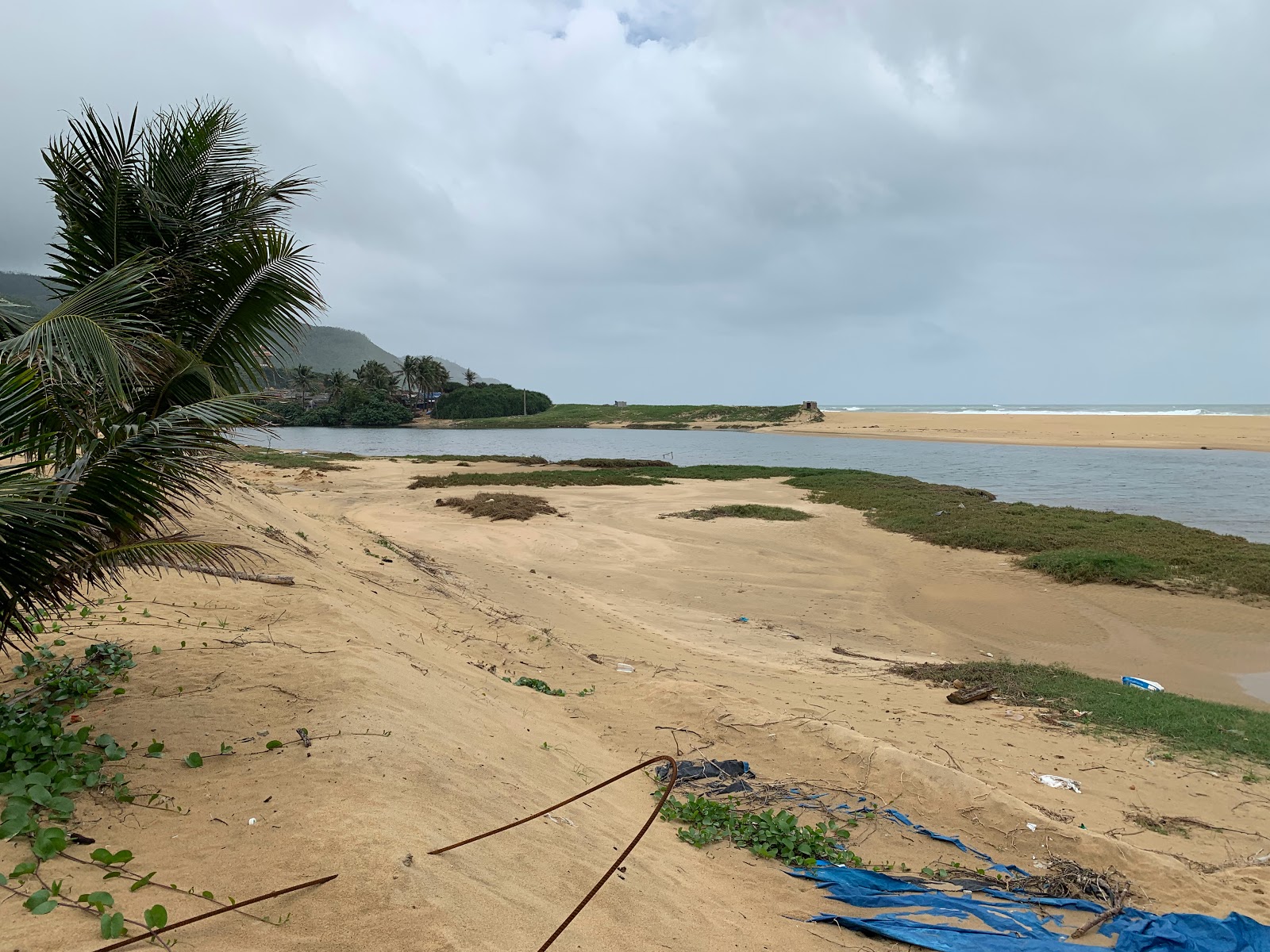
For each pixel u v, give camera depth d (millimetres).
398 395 134500
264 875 3291
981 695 10883
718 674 11117
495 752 5844
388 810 4000
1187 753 9070
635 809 6082
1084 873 5672
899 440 76500
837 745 7766
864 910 4922
